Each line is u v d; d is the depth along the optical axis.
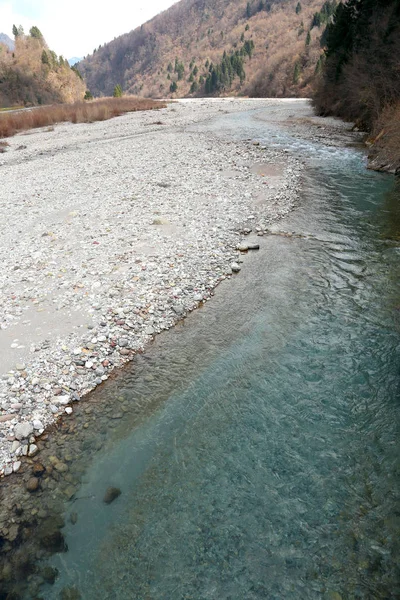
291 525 4.02
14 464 4.77
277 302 7.97
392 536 3.87
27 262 9.49
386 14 26.22
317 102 35.62
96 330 7.06
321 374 6.03
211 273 9.02
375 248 9.86
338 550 3.78
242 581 3.59
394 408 5.33
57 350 6.57
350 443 4.88
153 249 9.94
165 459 4.82
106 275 8.77
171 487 4.47
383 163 16.55
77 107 40.38
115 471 4.70
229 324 7.39
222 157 19.06
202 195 13.79
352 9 33.25
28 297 8.06
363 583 3.52
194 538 3.95
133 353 6.70
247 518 4.11
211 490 4.41
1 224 12.08
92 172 17.56
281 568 3.67
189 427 5.26
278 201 13.25
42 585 3.60
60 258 9.64
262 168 17.22
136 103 46.88
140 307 7.74
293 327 7.18
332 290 8.26
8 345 6.68
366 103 24.80
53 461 4.84
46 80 80.19
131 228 11.19
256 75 105.50
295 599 3.44
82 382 6.04
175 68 169.25
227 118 34.06
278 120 32.03
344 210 12.38
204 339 7.02
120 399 5.77
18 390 5.79
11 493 4.46
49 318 7.39
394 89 22.02
